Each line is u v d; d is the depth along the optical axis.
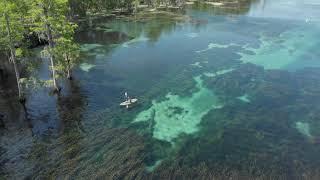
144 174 37.06
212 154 41.25
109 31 107.50
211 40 92.62
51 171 37.59
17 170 37.91
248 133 45.88
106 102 55.06
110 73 68.50
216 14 133.88
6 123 48.66
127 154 40.75
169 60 76.12
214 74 66.44
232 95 57.06
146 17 130.25
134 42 93.31
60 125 47.88
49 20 53.59
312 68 69.44
